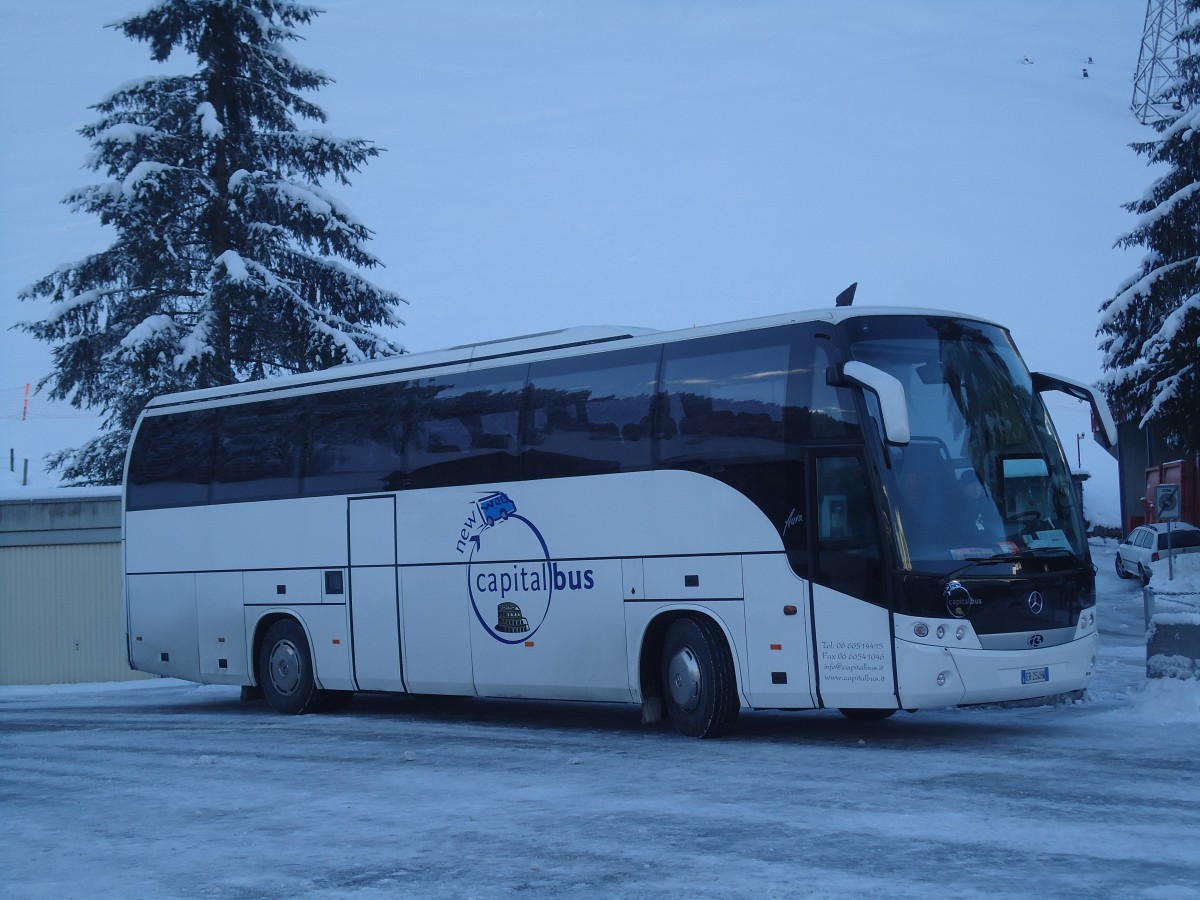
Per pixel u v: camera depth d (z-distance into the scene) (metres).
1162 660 13.48
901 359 11.85
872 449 11.48
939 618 11.16
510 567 14.37
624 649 13.22
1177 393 33.00
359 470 16.25
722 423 12.59
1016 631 11.38
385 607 15.77
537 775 10.70
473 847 7.89
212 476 18.08
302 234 30.56
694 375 12.92
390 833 8.44
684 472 12.81
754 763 10.88
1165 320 33.19
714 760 11.16
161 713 18.31
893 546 11.32
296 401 17.25
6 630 25.45
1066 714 13.73
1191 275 34.03
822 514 11.75
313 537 16.67
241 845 8.24
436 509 15.27
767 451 12.19
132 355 27.25
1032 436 12.21
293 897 6.82
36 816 9.62
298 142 30.88
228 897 6.88
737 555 12.28
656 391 13.22
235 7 30.47
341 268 30.75
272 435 17.44
